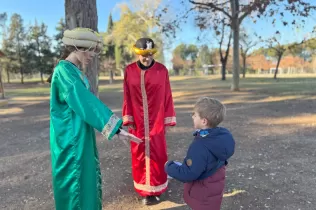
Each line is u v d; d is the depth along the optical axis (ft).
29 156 19.12
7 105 52.90
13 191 13.60
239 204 11.43
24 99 64.44
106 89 95.04
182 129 25.36
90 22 19.80
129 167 15.78
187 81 121.60
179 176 7.86
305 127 24.80
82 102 7.27
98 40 8.07
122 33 129.59
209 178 8.01
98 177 8.21
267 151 18.13
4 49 153.89
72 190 7.66
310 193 12.22
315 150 17.99
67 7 19.63
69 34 7.88
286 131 23.62
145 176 11.51
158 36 117.29
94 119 7.26
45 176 15.28
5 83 158.92
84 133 7.66
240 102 43.45
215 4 55.88
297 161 16.10
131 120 11.39
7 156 19.49
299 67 237.86
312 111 32.73
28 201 12.54
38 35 154.20
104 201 12.20
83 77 7.93
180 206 11.56
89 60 8.18
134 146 11.49
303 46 119.85
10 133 27.58
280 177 13.92
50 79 8.05
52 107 7.70
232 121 28.66
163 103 11.31
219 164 8.00
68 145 7.56
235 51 59.47
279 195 12.10
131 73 11.23
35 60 155.12
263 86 70.79
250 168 15.17
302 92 52.37
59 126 7.61
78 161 7.59
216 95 54.08
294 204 11.34
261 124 26.86
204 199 8.10
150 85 11.03
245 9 47.75
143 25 125.08
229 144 7.85
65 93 7.36
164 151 11.50
